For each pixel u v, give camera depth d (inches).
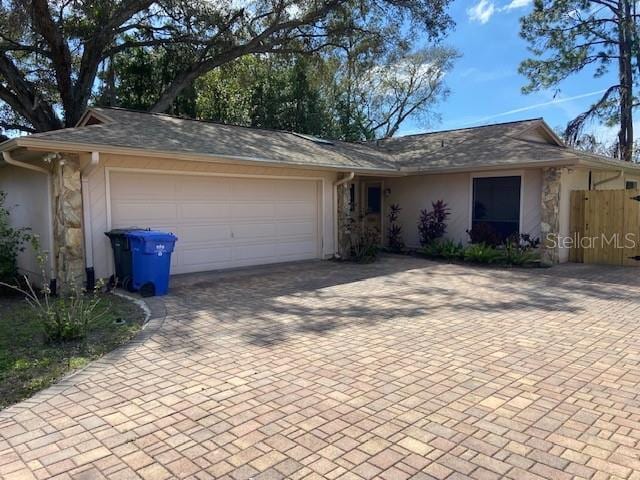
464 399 147.3
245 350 195.9
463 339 210.2
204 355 189.9
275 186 445.7
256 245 435.5
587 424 130.8
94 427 130.7
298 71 930.7
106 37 681.6
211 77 927.7
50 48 658.2
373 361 181.9
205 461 113.5
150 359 185.3
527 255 444.5
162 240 302.5
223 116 966.4
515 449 118.0
